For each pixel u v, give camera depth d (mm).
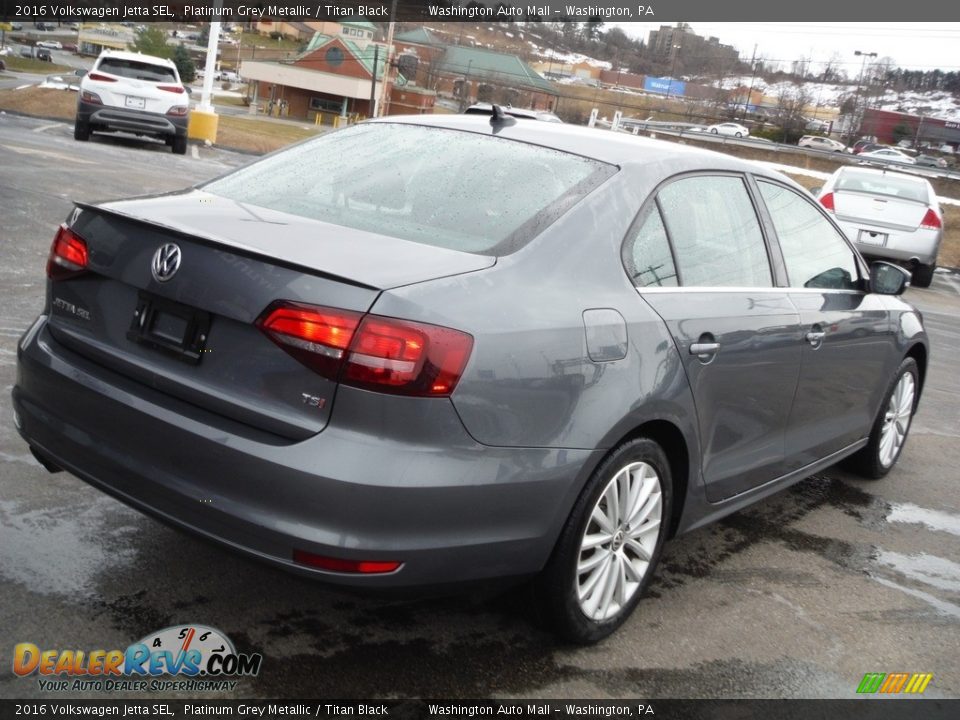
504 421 2371
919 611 3422
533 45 166625
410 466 2230
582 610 2762
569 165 2961
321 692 2463
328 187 2936
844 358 3971
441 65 112625
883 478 4949
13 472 3492
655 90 142125
